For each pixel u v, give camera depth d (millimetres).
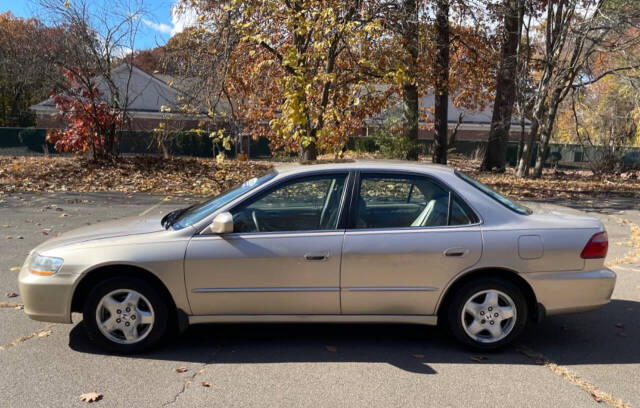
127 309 4082
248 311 4121
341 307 4133
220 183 14484
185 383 3650
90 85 15977
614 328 4828
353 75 12625
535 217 4270
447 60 17516
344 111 12148
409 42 13234
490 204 4227
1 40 17906
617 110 21844
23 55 15625
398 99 17672
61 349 4195
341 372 3854
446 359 4098
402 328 4770
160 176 15070
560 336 4629
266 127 20844
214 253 4023
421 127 29234
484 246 4066
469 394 3537
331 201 4238
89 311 4047
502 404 3408
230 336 4543
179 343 4371
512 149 34469
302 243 4055
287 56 10680
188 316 4117
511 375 3836
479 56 19500
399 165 4391
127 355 4109
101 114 16281
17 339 4383
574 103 18734
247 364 3977
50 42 15477
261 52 13938
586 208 12422
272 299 4094
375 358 4109
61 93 16328
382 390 3578
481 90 24578
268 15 11750
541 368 3965
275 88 15141
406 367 3947
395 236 4082
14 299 5363
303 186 4246
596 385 3699
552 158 31219
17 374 3752
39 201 11234
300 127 11164
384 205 4234
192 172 15953
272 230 4152
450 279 4090
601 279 4148
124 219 4812
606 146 22547
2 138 26641
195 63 13508
